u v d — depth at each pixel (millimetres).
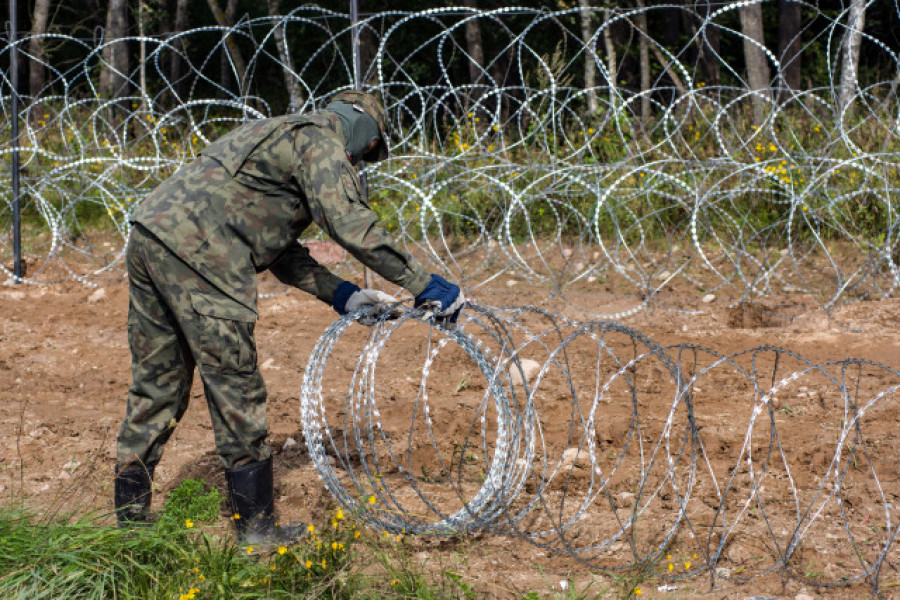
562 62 17391
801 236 17484
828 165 17219
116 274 17500
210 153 6734
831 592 6453
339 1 35031
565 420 10102
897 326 13141
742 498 8023
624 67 29672
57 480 8453
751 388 11031
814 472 8523
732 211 18203
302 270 7406
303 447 9438
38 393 11234
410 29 33969
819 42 30719
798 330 13344
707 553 6711
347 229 6531
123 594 5941
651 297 15070
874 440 9133
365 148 7199
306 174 6617
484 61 32750
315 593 5949
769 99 15766
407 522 7207
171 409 7121
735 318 14312
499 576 6711
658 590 6547
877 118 16078
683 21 31234
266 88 37562
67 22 40031
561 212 18672
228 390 6824
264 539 6926
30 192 17375
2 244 18828
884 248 15211
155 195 6688
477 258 17922
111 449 9273
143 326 6902
